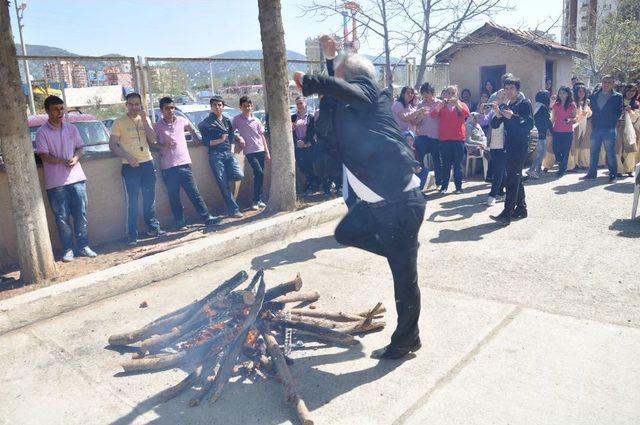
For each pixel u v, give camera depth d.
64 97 6.54
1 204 5.65
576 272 4.74
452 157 8.30
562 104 9.20
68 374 3.53
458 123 8.16
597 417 2.74
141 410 3.07
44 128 5.73
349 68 3.15
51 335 4.14
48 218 6.18
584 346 3.45
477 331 3.74
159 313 4.45
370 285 4.78
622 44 22.78
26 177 4.91
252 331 3.56
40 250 5.07
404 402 2.97
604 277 4.58
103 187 6.64
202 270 5.49
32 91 6.52
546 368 3.22
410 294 3.29
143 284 5.11
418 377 3.21
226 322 3.73
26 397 3.28
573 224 6.25
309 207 7.20
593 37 24.38
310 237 6.46
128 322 4.30
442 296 4.39
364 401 3.01
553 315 3.92
